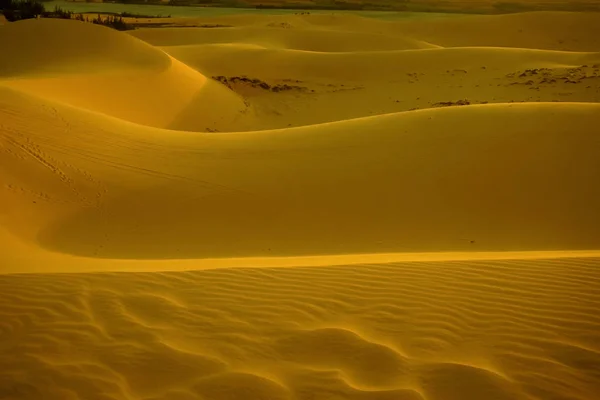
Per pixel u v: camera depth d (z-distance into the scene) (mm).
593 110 15875
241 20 78062
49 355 4203
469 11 110062
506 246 10641
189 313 4992
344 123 17250
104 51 35312
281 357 4207
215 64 42000
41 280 5875
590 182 12773
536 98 32219
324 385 3832
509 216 11938
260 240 11180
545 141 14273
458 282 5848
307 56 42875
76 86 27406
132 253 10352
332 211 12273
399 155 14336
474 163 13633
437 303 5234
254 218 12086
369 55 42312
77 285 5691
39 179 13102
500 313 5008
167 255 10203
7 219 11398
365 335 4562
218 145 16266
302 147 15484
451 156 14016
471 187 12891
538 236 11164
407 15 104562
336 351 4293
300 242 11094
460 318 4898
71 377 3908
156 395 3721
